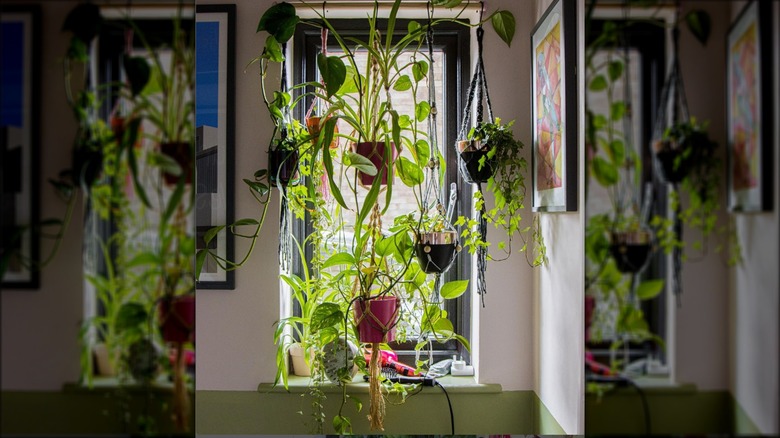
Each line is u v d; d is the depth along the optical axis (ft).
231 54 4.75
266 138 4.75
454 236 4.47
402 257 4.47
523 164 4.49
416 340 5.00
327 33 4.93
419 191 4.87
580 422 3.60
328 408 4.75
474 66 4.88
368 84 4.57
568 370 3.90
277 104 4.61
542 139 4.35
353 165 4.29
